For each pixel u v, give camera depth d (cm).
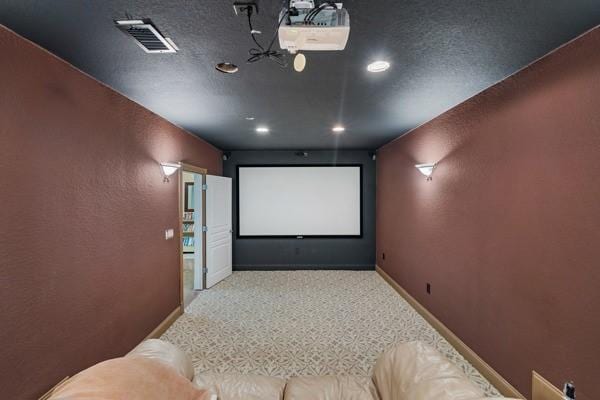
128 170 267
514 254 212
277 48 176
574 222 165
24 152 163
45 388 176
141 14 142
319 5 132
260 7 136
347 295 441
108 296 237
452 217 297
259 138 461
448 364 152
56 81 184
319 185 589
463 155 278
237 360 272
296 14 122
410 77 220
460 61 194
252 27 154
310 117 333
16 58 158
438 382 138
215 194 497
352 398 167
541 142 187
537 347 191
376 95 260
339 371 255
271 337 314
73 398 101
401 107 295
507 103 219
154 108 297
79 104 205
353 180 589
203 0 131
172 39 166
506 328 221
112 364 125
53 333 182
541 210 188
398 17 145
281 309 389
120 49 176
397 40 167
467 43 170
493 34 160
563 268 172
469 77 220
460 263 283
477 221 256
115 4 133
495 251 233
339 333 323
